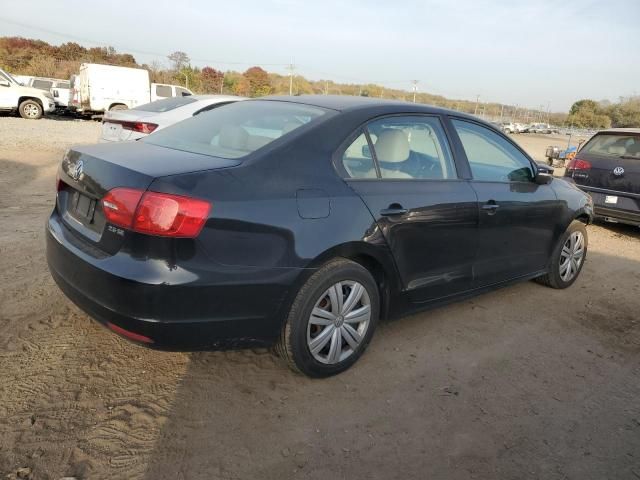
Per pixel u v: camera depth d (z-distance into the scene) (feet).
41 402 8.66
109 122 26.58
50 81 98.94
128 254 7.98
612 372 11.41
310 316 9.33
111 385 9.31
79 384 9.25
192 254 7.89
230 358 10.54
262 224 8.40
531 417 9.49
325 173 9.46
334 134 9.89
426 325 12.94
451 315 13.70
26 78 97.86
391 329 12.51
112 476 7.26
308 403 9.29
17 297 12.34
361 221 9.66
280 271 8.64
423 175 11.32
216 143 10.12
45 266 14.42
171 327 7.97
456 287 12.25
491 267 13.10
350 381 10.12
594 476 8.12
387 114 11.02
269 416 8.84
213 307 8.17
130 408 8.72
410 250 10.75
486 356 11.62
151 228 7.75
